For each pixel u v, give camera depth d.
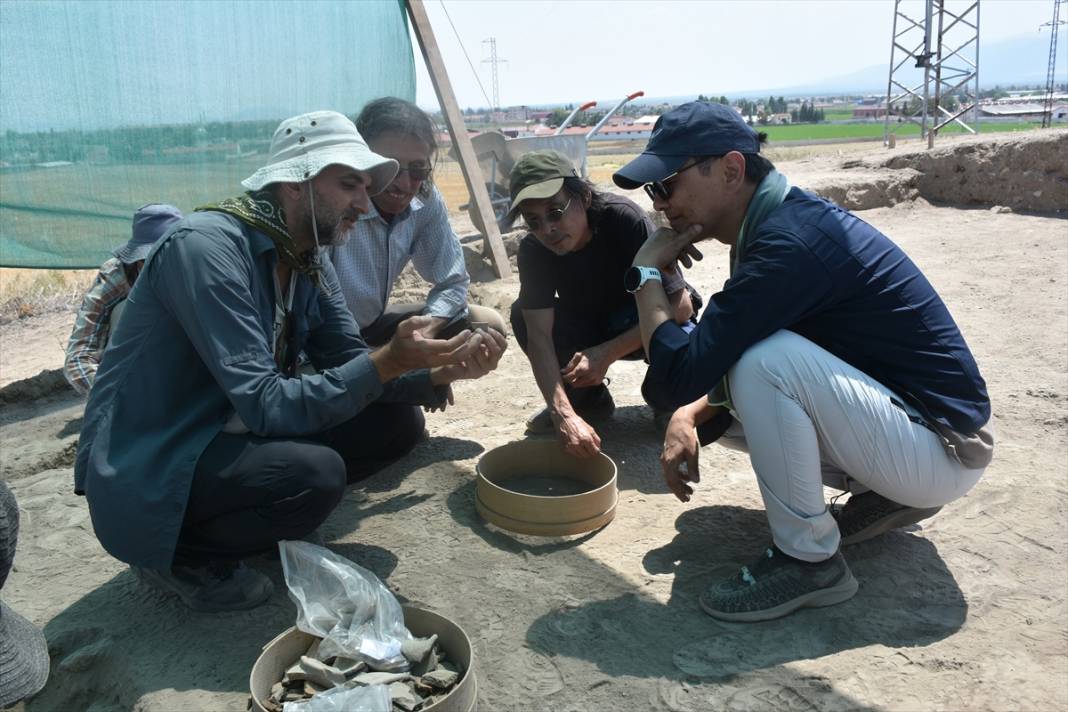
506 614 2.51
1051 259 6.47
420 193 3.53
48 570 2.92
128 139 5.07
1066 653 2.22
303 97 5.75
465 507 3.19
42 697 2.45
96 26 4.86
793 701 2.11
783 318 2.29
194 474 2.35
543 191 3.07
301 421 2.35
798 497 2.35
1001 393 3.96
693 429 2.73
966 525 2.86
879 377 2.40
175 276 2.29
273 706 2.07
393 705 2.00
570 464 3.32
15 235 4.84
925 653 2.24
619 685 2.20
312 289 2.75
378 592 2.33
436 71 6.63
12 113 4.70
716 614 2.43
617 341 3.37
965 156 9.00
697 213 2.45
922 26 18.12
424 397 3.07
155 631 2.52
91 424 2.42
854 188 8.86
